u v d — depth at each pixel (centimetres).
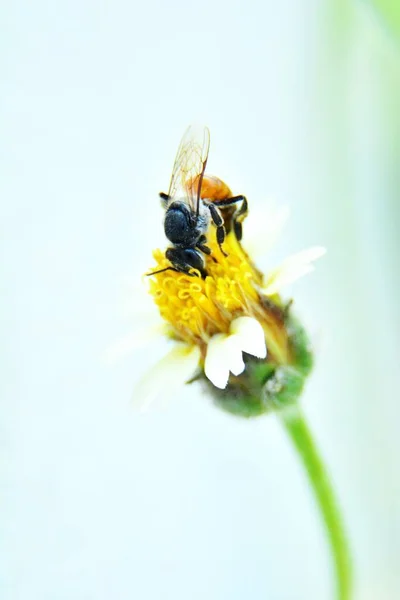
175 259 14
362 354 18
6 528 17
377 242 18
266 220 14
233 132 18
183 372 14
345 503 17
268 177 18
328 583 17
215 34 19
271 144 18
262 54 19
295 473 18
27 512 17
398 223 18
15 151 18
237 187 18
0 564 17
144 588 17
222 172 18
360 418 18
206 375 14
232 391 14
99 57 19
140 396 14
